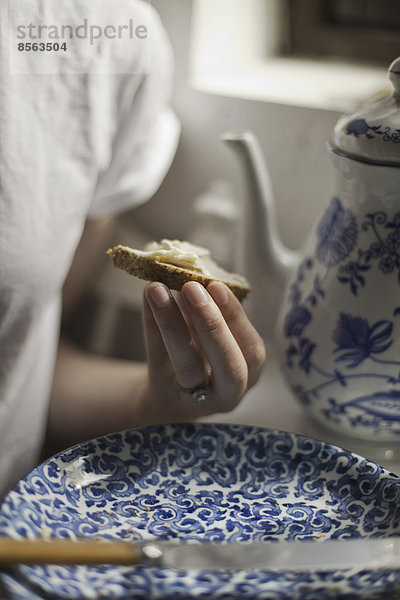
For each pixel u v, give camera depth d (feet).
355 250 2.31
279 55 4.64
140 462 2.06
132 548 1.69
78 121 2.64
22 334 2.68
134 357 3.76
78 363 3.18
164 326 2.08
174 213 4.30
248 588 1.71
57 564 1.65
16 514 1.81
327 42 4.49
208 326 2.04
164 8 3.89
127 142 3.01
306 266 2.49
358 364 2.30
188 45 3.91
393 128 2.21
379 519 1.92
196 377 2.21
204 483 2.04
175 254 2.13
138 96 2.91
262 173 2.70
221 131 3.97
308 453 2.07
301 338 2.41
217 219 3.73
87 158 2.70
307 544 1.77
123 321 3.76
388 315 2.26
